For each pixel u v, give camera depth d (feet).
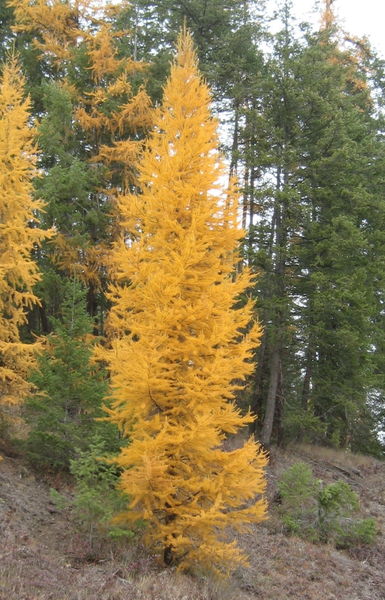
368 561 45.55
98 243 60.44
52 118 58.95
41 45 64.49
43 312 65.36
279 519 48.21
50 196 54.80
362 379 68.64
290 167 62.54
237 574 35.47
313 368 70.90
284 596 35.06
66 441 40.11
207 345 31.01
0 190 40.24
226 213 33.91
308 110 64.03
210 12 76.07
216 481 30.73
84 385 40.68
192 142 33.55
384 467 80.23
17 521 32.86
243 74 77.97
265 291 64.54
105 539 33.53
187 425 30.25
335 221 61.11
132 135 64.85
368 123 82.64
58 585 25.85
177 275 31.32
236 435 65.92
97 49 64.95
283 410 69.26
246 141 71.82
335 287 62.80
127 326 33.14
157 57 69.41
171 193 32.35
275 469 59.77
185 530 31.01
